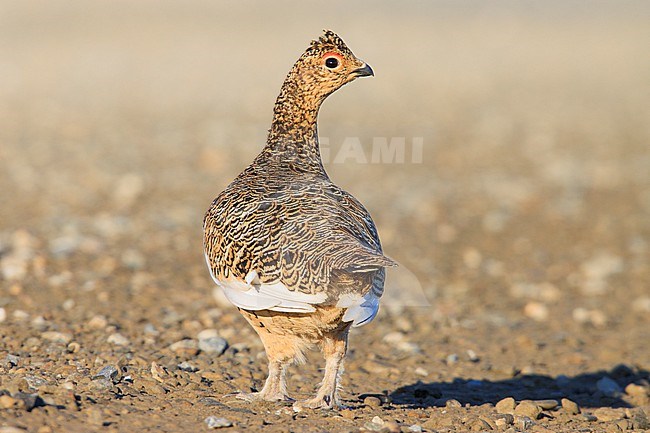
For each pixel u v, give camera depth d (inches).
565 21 4557.1
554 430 512.1
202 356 622.8
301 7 4864.7
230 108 2319.1
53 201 1278.3
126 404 484.1
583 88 2797.7
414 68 3196.4
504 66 3270.2
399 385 620.1
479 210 1380.4
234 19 4389.8
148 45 3619.6
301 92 560.1
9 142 1787.6
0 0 4586.6
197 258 987.9
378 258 427.5
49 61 3203.7
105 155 1676.9
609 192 1523.1
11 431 410.3
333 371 498.6
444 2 5201.8
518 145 1921.8
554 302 935.0
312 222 469.1
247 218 481.1
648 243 1212.5
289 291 451.8
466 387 633.0
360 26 4271.7
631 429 530.0
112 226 1124.5
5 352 577.9
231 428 450.6
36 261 888.3
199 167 1589.6
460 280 1002.7
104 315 706.2
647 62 3316.9
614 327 850.8
